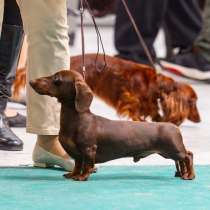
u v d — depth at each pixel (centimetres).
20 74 1283
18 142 976
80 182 810
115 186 798
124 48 1625
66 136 798
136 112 1199
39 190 773
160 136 812
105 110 1325
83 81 796
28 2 849
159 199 750
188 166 839
